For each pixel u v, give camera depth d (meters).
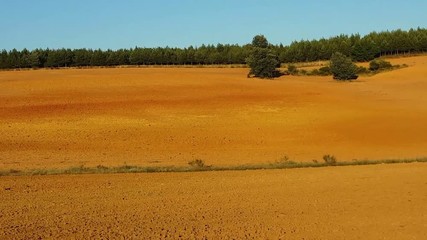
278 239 11.04
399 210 13.45
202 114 47.44
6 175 21.73
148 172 22.70
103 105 50.81
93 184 18.83
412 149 33.47
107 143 35.94
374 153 31.91
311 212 13.50
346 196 15.48
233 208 14.16
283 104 52.56
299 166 24.38
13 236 11.34
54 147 34.25
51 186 18.36
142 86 64.06
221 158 29.91
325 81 78.12
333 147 34.81
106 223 12.54
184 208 14.23
